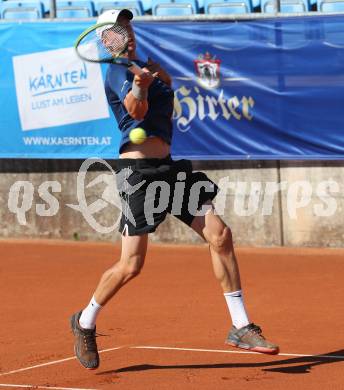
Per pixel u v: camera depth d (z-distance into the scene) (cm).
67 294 1805
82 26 2366
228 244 1134
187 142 2320
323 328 1438
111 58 1117
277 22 2216
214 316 1550
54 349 1330
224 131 2288
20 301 1745
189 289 1819
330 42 2177
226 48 2262
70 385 1109
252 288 1822
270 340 1355
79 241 2508
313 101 2203
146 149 1121
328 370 1152
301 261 2125
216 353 1270
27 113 2462
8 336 1435
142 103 1066
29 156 2478
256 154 2267
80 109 2398
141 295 1767
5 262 2223
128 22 1135
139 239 1120
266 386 1076
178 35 2298
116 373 1166
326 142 2203
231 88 2267
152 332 1432
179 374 1150
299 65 2206
